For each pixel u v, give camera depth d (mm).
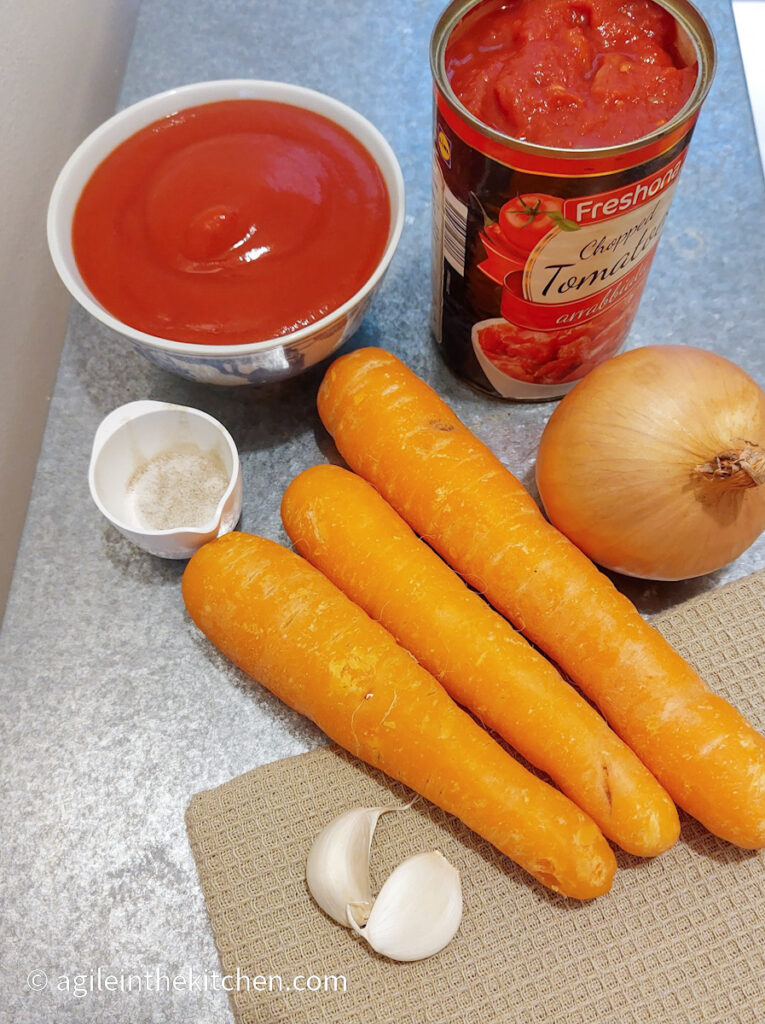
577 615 246
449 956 226
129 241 264
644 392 235
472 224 240
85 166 270
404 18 394
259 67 382
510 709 239
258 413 310
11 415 301
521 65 225
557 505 253
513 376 291
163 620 281
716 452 225
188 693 271
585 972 223
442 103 223
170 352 245
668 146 213
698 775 229
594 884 222
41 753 264
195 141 281
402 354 319
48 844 252
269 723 266
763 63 427
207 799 245
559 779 236
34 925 243
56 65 334
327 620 245
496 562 254
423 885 227
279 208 266
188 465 283
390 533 260
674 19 231
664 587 278
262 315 253
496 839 230
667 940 225
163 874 248
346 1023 219
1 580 295
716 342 317
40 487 301
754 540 249
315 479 267
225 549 255
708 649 259
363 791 248
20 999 234
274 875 236
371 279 252
